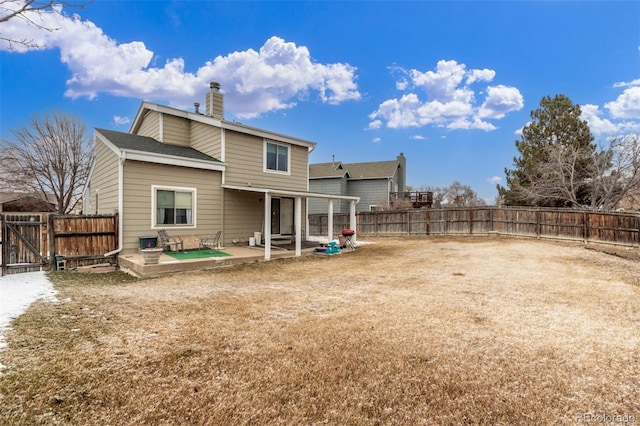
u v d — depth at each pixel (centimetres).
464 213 1700
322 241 1404
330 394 272
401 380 294
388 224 1891
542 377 301
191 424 235
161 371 304
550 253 1084
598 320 450
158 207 1004
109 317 449
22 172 2325
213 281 698
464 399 267
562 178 1678
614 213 1271
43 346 352
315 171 2714
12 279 714
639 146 1518
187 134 1292
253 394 271
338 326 423
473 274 764
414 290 616
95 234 890
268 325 425
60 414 242
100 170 1172
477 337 389
